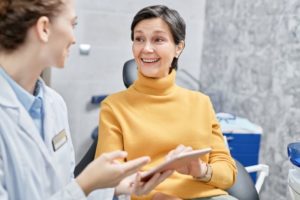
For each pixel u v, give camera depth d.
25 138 0.76
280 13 1.83
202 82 2.57
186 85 2.56
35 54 0.76
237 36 2.18
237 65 2.19
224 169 1.28
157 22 1.26
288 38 1.79
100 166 0.76
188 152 0.94
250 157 1.92
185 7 2.45
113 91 2.35
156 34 1.27
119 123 1.24
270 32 1.91
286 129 1.81
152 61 1.27
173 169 0.94
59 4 0.74
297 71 1.73
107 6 2.21
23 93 0.80
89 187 0.76
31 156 0.77
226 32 2.29
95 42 2.23
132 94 1.30
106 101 1.31
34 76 0.81
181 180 1.24
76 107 2.26
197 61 2.57
